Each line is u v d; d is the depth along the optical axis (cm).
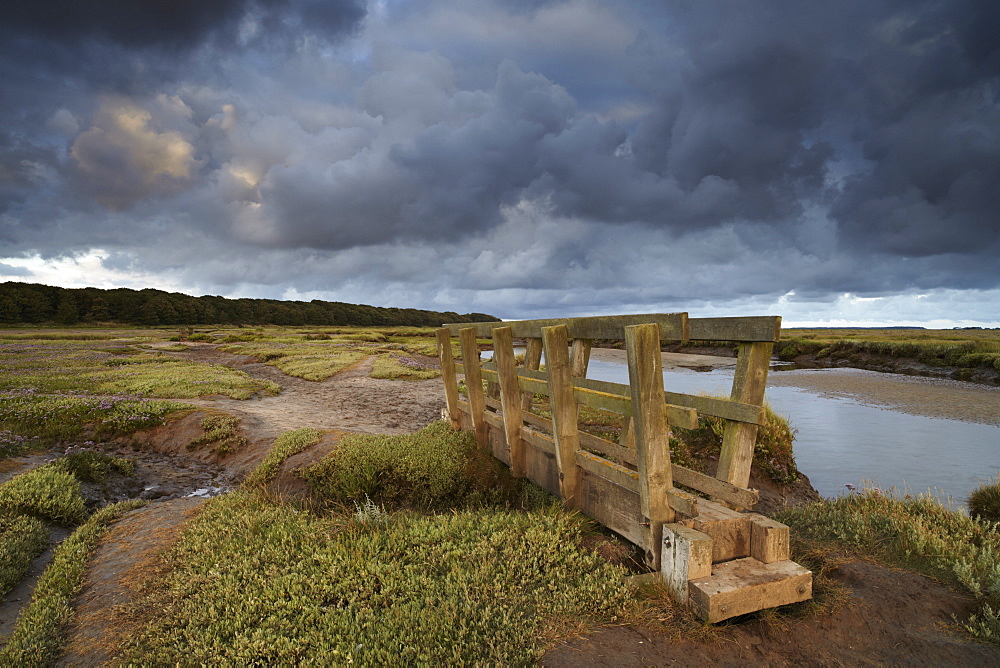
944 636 403
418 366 3272
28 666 409
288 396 2177
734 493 473
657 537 491
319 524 641
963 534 568
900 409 1856
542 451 753
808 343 4334
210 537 623
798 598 443
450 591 461
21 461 1027
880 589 466
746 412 455
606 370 3797
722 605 414
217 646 406
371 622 426
